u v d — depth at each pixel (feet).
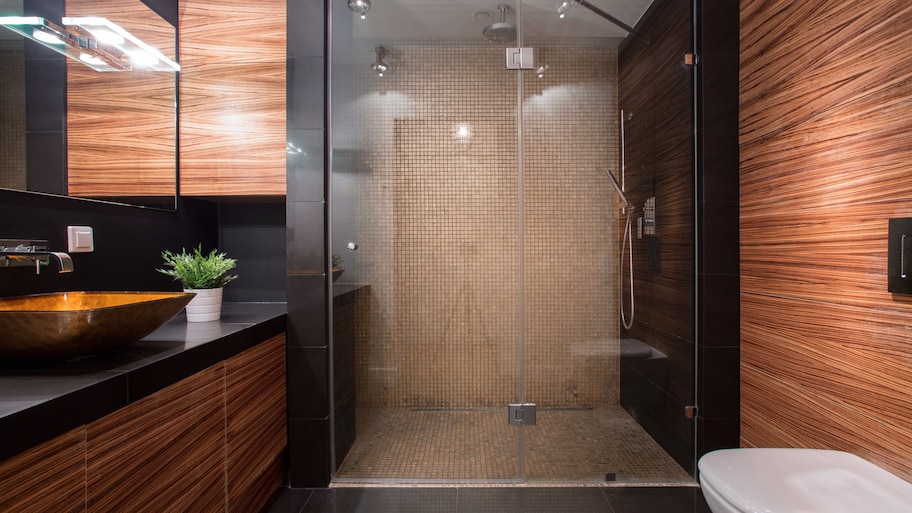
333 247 6.14
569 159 6.27
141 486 3.18
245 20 5.95
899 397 3.70
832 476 3.52
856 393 4.12
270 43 5.96
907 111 3.58
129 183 5.31
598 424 6.27
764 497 3.19
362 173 6.26
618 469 6.17
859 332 4.09
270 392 5.43
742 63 5.83
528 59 6.23
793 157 4.90
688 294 6.23
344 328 6.30
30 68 4.09
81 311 2.87
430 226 6.34
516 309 6.35
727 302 5.94
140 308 3.30
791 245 4.95
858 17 4.03
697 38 6.09
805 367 4.76
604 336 6.30
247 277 7.27
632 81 6.23
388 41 6.24
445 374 6.40
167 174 5.86
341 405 6.25
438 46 6.25
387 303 6.37
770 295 5.31
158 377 3.36
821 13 4.47
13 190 3.92
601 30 6.21
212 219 7.10
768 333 5.36
